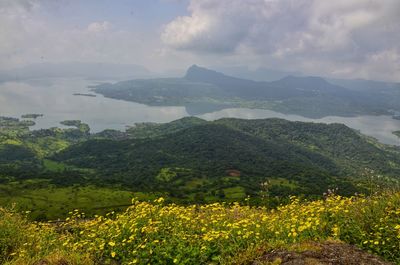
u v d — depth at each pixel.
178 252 9.91
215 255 9.37
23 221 13.67
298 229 9.43
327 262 7.68
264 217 10.42
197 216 12.40
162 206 13.27
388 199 11.03
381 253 8.79
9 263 9.99
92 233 12.07
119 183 166.88
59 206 117.69
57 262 9.75
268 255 8.44
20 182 153.62
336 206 10.94
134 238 10.98
